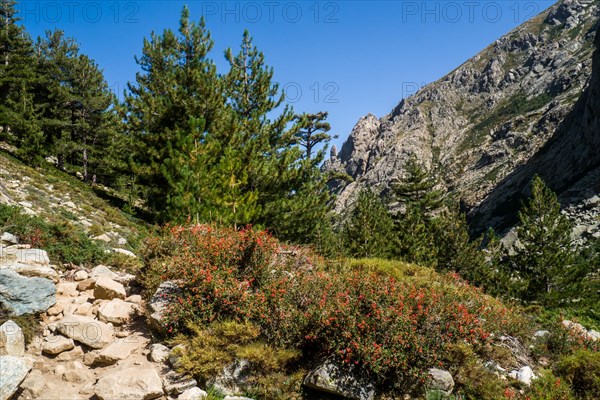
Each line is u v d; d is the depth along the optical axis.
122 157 29.86
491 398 5.94
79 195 22.84
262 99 22.89
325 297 7.16
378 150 190.75
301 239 21.03
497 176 104.56
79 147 36.41
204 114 19.20
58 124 35.84
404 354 6.02
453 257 26.84
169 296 7.14
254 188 18.89
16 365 4.85
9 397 4.70
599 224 44.38
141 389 5.15
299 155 20.25
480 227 79.56
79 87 38.28
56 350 6.02
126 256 11.23
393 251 29.62
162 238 9.39
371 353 5.94
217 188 15.09
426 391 5.88
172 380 5.64
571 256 22.33
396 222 38.00
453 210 28.81
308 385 5.85
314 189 21.92
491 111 172.62
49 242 10.16
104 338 6.43
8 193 15.18
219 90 19.48
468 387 6.18
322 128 40.72
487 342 7.11
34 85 38.44
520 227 23.83
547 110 125.81
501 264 24.66
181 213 13.02
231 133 18.75
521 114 143.12
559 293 20.41
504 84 187.50
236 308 6.79
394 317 6.44
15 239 9.55
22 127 30.55
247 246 8.12
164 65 23.94
